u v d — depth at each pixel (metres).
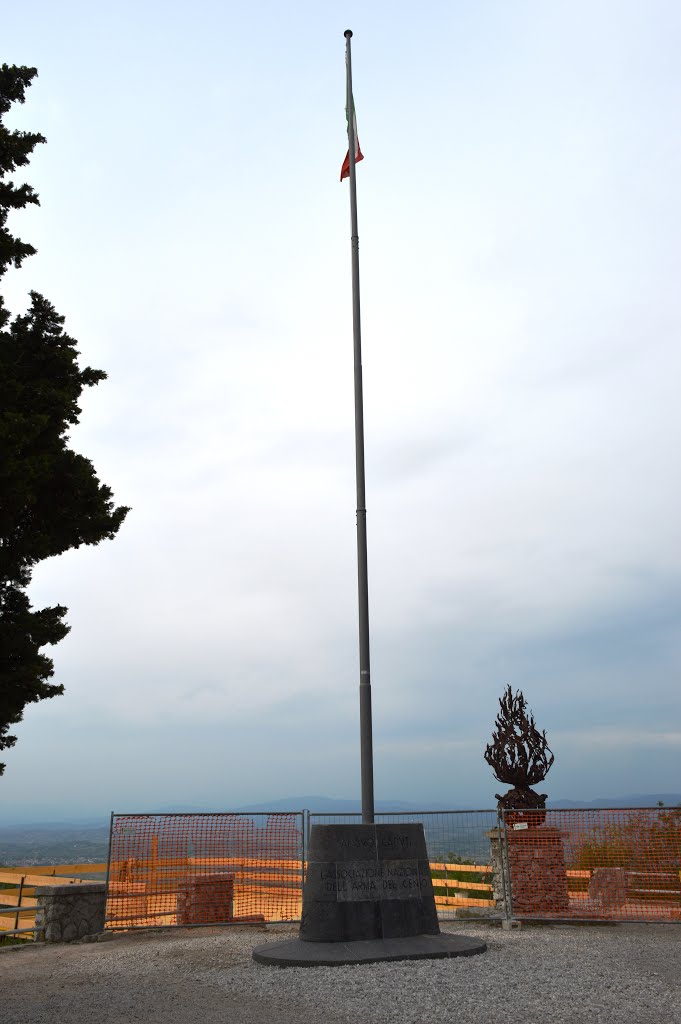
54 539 10.47
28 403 10.16
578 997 7.11
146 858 12.41
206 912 12.55
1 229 10.48
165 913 12.34
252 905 12.67
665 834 12.02
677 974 7.98
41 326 11.03
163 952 10.08
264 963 8.91
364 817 10.59
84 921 11.88
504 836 12.34
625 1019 6.34
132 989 7.98
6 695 9.55
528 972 8.13
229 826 12.80
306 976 8.22
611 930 11.34
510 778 13.25
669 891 11.62
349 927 9.51
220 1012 6.95
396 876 9.97
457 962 8.73
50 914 11.62
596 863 12.26
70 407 10.89
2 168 10.82
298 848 12.62
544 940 10.24
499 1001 7.05
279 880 12.61
